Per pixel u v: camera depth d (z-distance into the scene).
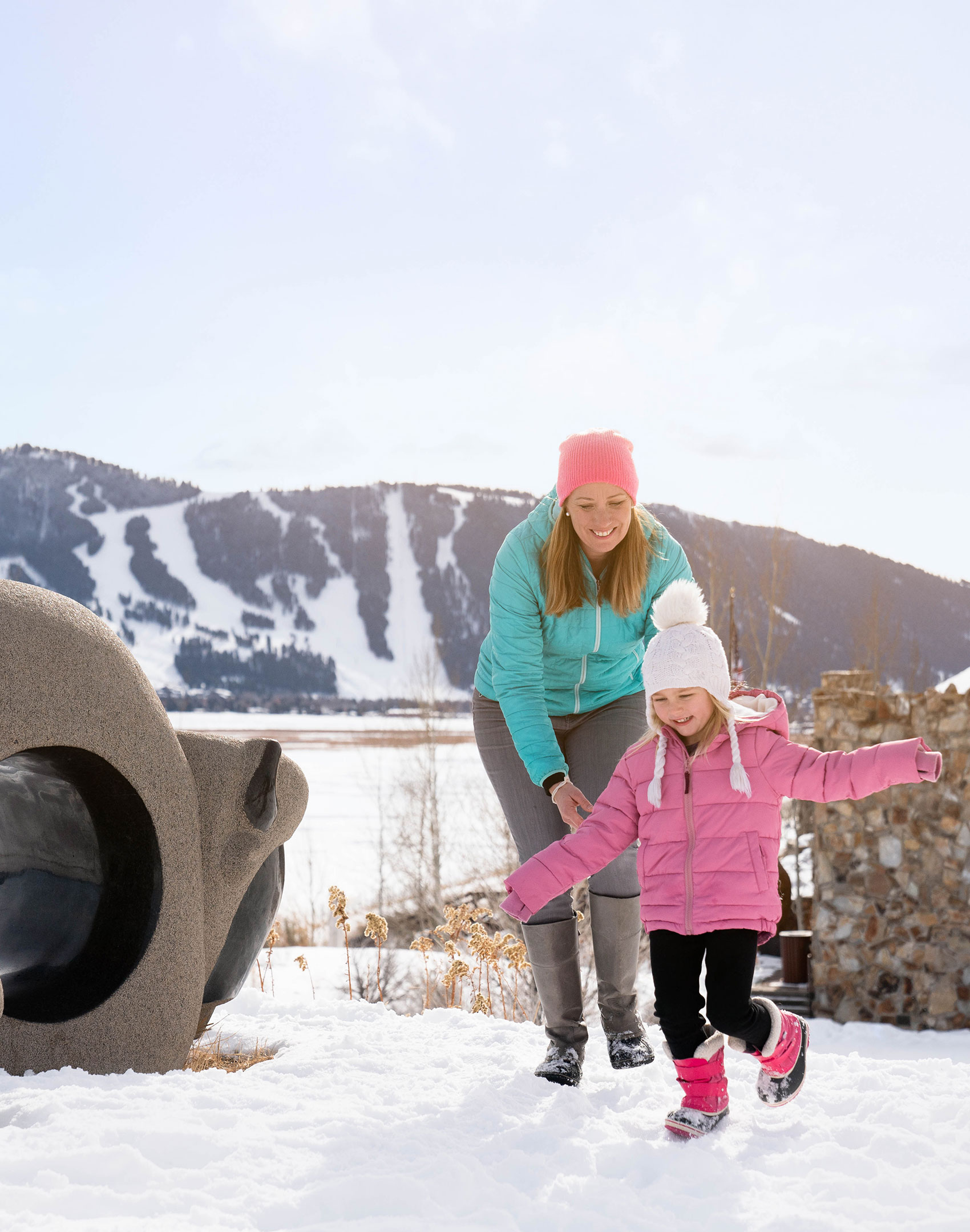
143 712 3.37
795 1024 2.74
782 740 2.87
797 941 13.88
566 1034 3.20
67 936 3.33
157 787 3.37
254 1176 2.33
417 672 22.91
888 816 12.95
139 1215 2.11
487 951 5.87
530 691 3.32
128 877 3.39
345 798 43.28
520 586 3.36
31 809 3.20
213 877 3.66
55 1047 3.12
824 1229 2.05
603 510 3.22
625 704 3.51
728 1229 2.08
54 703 3.08
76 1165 2.27
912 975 12.67
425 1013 4.75
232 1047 4.26
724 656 2.90
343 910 5.77
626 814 2.96
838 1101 2.88
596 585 3.35
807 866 16.33
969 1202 2.19
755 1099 2.97
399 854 18.06
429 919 15.74
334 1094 3.03
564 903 3.25
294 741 117.12
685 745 2.96
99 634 3.32
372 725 182.62
